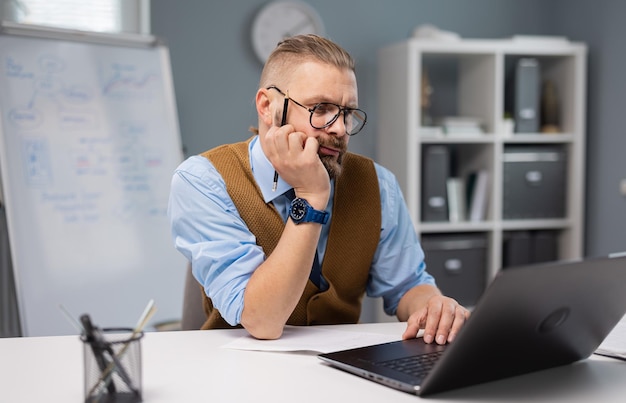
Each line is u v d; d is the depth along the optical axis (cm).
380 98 377
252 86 367
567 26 396
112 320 278
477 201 367
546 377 106
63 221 273
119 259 284
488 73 364
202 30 358
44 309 264
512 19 402
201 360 113
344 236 154
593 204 380
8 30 273
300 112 132
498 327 92
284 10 365
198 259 137
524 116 368
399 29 386
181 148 322
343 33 379
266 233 147
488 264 370
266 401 93
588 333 108
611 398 96
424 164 358
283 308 125
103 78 293
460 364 94
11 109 268
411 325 127
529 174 369
